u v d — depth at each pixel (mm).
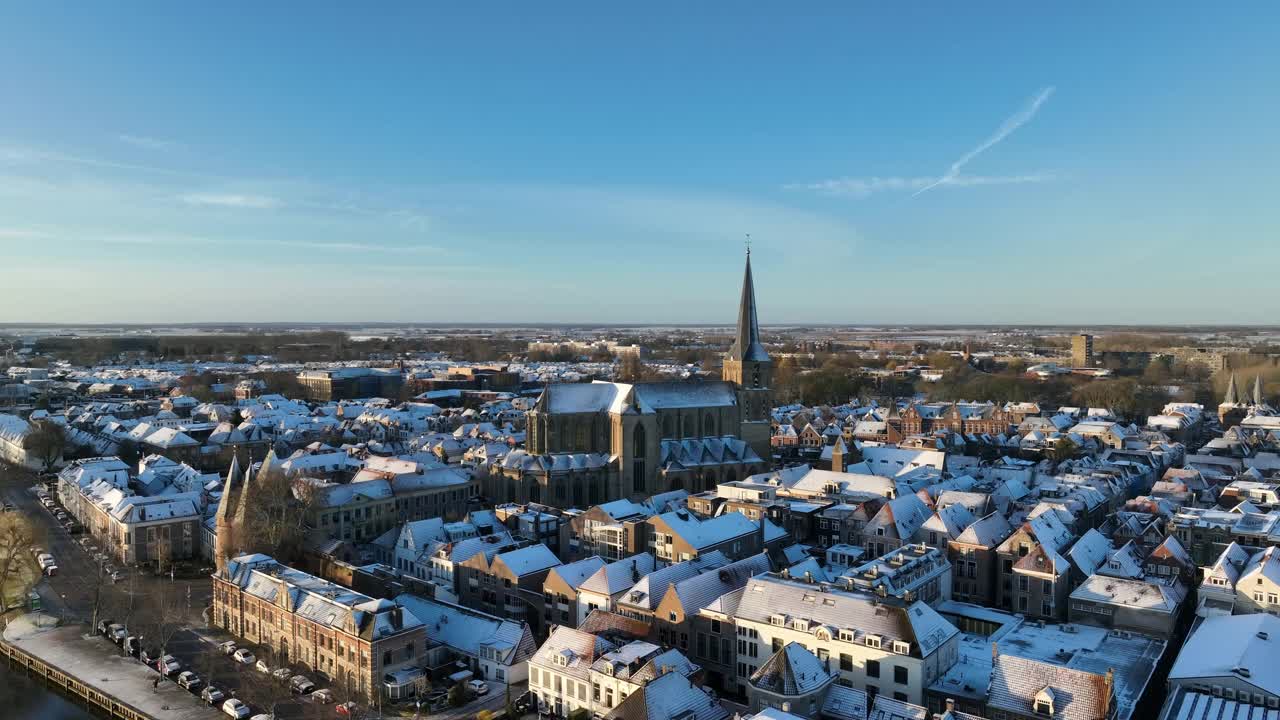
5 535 177750
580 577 157375
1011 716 107500
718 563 160625
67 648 147000
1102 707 102438
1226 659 115500
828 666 123438
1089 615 148250
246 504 175500
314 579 147625
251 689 129875
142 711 123062
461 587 173250
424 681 129125
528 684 132125
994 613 156125
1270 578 144250
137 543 199875
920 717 105250
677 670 112312
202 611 166750
